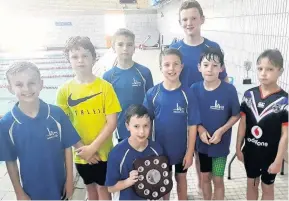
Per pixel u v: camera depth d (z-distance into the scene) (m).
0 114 3.74
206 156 1.43
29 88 1.01
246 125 1.34
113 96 1.30
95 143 1.25
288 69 1.98
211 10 4.02
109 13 9.43
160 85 1.32
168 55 1.24
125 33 1.50
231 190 1.63
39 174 1.08
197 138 1.44
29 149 1.05
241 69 2.93
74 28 8.96
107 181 1.17
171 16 7.55
